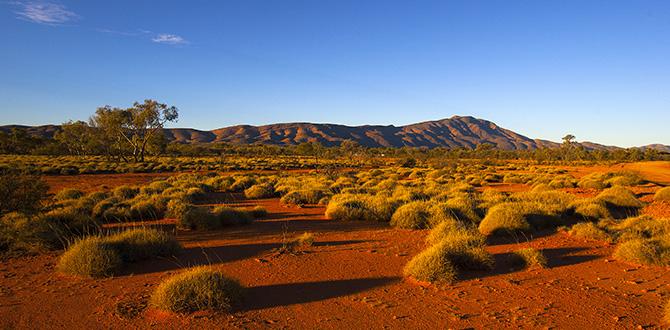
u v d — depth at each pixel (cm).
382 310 623
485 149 12631
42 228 1048
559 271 827
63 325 571
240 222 1413
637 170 5100
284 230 1299
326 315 605
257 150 11181
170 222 1431
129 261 895
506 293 694
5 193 1053
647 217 1308
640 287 722
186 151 9788
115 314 604
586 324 564
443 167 5681
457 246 866
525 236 1176
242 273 823
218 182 3111
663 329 546
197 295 618
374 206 1565
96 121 6088
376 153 11419
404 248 1039
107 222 1442
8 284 752
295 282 764
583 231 1166
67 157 7694
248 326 564
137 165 5278
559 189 2628
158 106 6147
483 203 1667
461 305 641
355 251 1009
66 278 788
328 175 3728
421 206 1443
